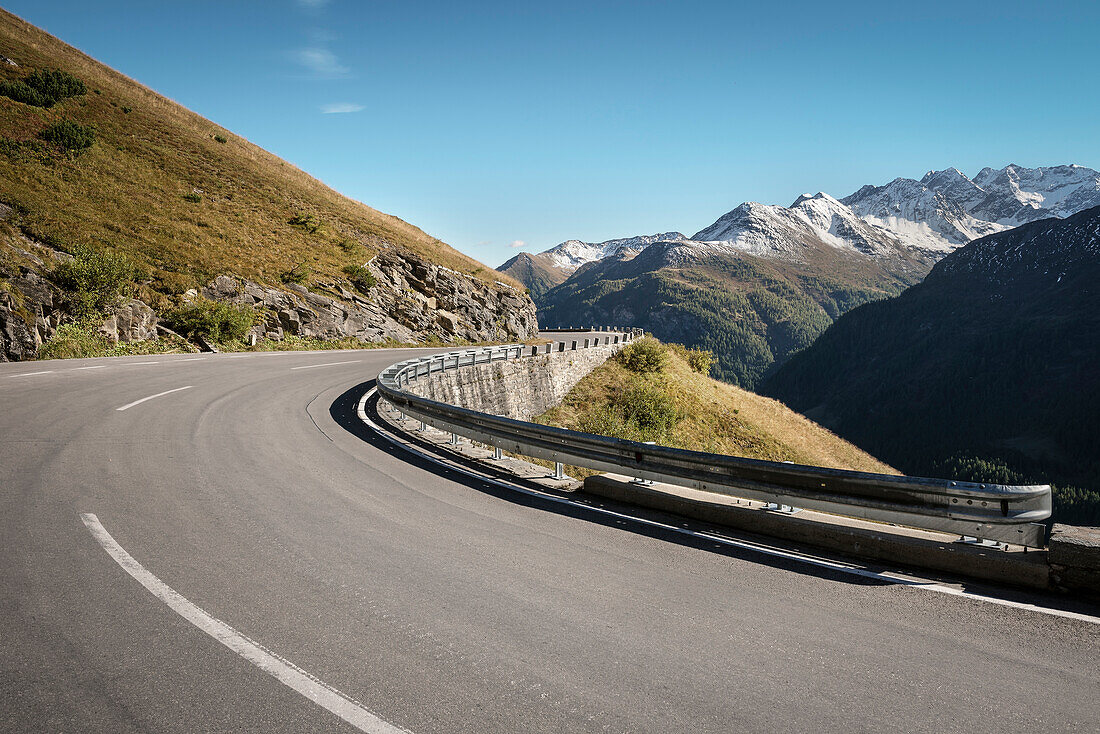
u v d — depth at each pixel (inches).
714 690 128.0
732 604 173.0
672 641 149.2
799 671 136.9
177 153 1727.4
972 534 199.8
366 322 1422.2
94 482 258.7
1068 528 196.4
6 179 1061.8
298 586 171.3
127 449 322.3
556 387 1318.9
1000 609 173.5
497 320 2084.2
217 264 1168.8
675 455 274.7
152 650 134.3
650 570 197.8
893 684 132.6
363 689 123.7
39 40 2151.8
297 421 451.5
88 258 876.6
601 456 307.3
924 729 116.5
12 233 862.5
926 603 177.2
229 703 117.3
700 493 273.3
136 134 1697.8
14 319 718.5
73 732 107.0
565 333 2938.0
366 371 839.7
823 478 227.1
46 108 1509.6
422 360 781.9
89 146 1390.3
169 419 414.6
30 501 228.8
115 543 193.3
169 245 1147.3
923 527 207.6
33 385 518.9
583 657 139.7
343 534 216.1
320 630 147.1
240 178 1796.3
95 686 120.4
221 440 363.9
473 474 330.6
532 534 230.2
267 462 318.3
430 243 2498.8
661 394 1437.0
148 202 1310.3
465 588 175.9
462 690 124.7
